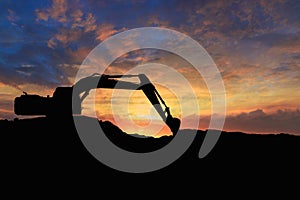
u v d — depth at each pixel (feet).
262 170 44.24
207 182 40.75
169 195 37.11
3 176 40.52
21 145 48.52
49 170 42.45
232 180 41.16
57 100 55.21
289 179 41.32
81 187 38.68
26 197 35.76
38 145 48.65
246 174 42.75
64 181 39.93
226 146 53.16
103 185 39.47
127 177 42.16
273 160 47.70
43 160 44.86
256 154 50.16
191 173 43.27
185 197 36.50
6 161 44.14
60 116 55.06
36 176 40.83
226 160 47.65
